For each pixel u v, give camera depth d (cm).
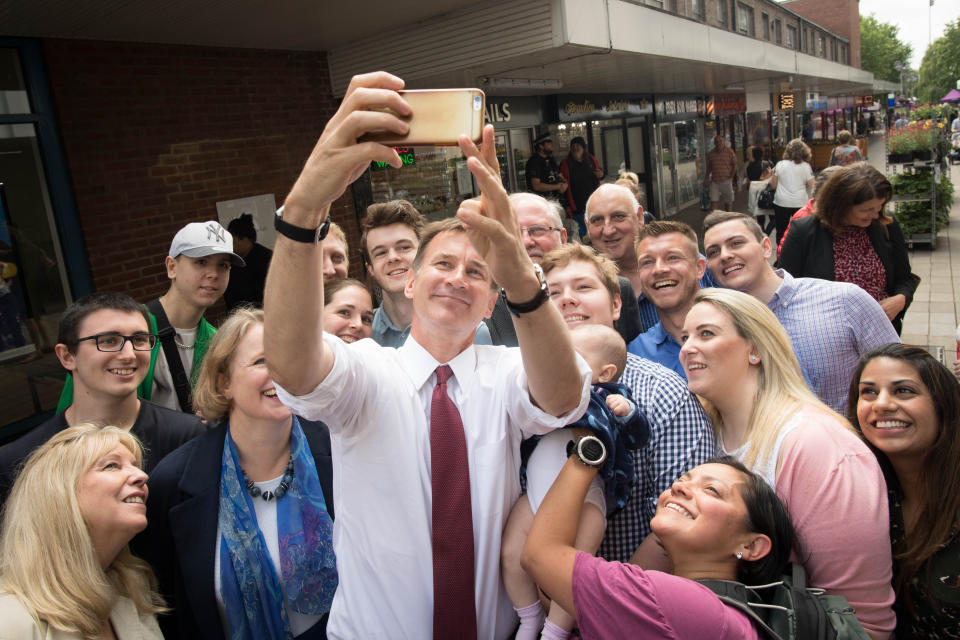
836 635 137
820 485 166
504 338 265
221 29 530
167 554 202
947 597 177
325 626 204
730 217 312
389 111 112
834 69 2116
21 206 475
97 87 505
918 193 1130
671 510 156
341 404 141
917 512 187
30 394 484
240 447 206
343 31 610
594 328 192
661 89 1444
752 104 2228
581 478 153
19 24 439
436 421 154
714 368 198
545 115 1007
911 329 723
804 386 193
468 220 117
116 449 181
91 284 508
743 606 135
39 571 162
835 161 1370
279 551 200
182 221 564
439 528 149
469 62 605
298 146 663
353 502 153
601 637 136
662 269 278
